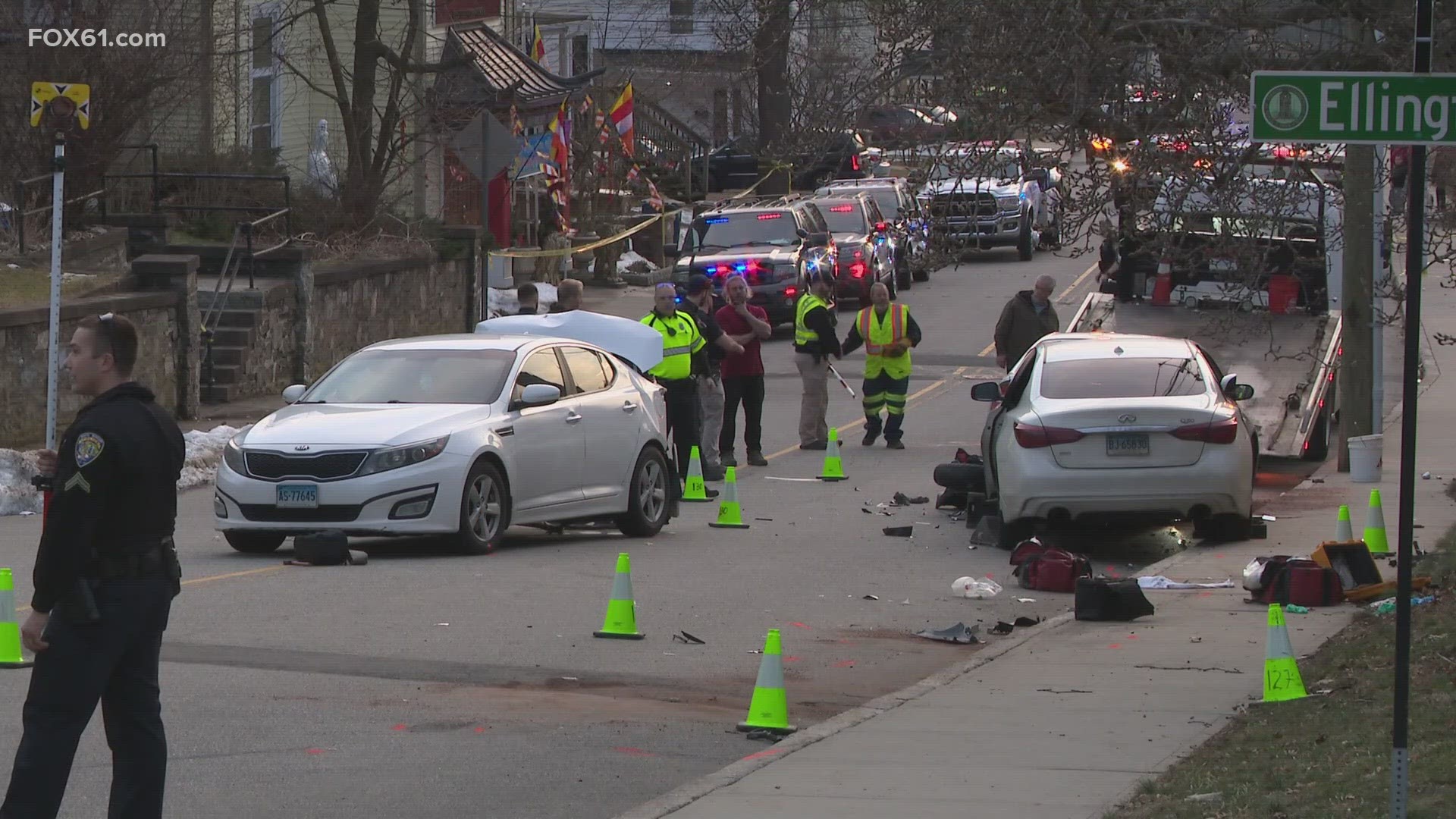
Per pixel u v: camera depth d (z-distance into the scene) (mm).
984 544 46156
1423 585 35312
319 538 40094
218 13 88750
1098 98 26906
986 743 24875
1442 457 62562
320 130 97500
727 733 26297
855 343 68125
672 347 54969
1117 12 27344
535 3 144125
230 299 75188
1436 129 17766
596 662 31016
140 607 18438
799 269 101375
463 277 97688
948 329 104500
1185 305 62781
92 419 18203
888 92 29172
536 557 42562
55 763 18188
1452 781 20359
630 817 21234
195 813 21469
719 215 105000
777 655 26328
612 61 136500
